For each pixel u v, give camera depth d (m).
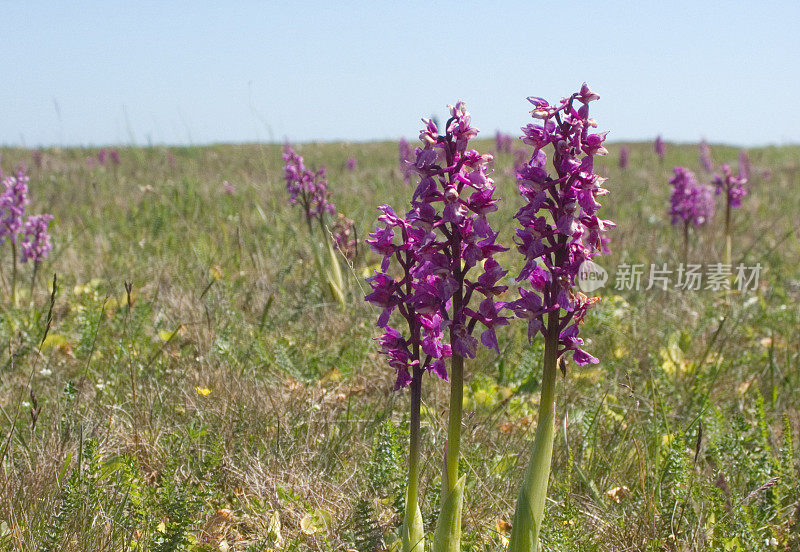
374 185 4.89
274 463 1.50
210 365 1.80
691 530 1.37
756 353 2.05
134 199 4.38
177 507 1.33
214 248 2.95
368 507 1.38
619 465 1.53
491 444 1.59
